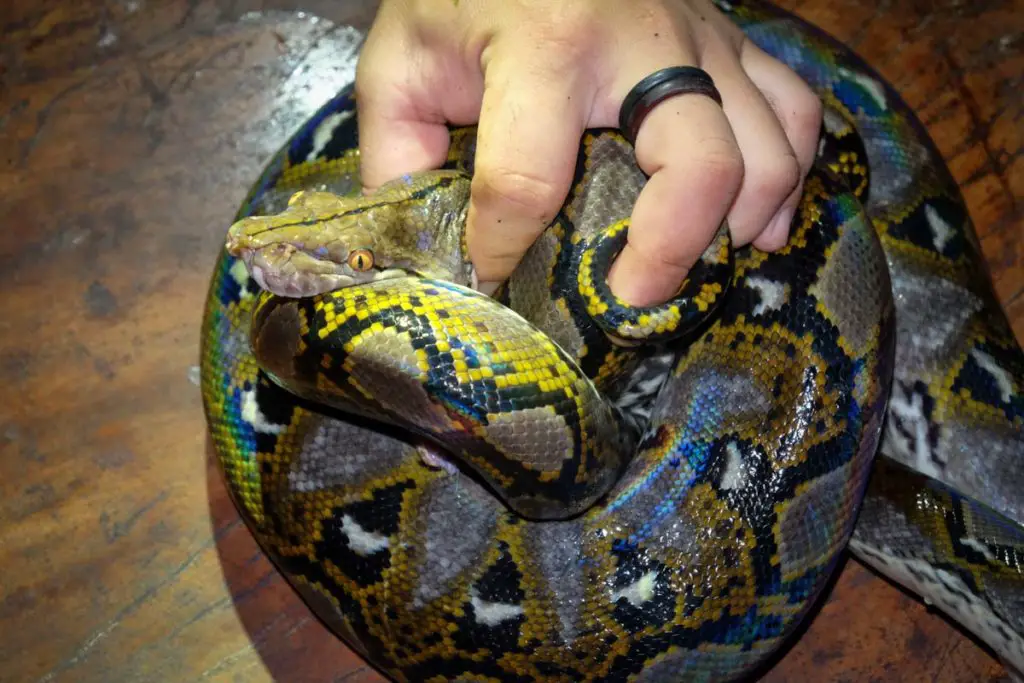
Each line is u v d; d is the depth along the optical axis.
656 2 0.32
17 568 0.40
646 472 0.36
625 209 0.35
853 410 0.35
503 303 0.36
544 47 0.31
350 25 0.48
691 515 0.35
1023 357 0.41
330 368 0.32
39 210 0.44
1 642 0.39
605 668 0.34
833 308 0.36
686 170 0.30
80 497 0.41
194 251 0.44
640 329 0.32
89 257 0.44
